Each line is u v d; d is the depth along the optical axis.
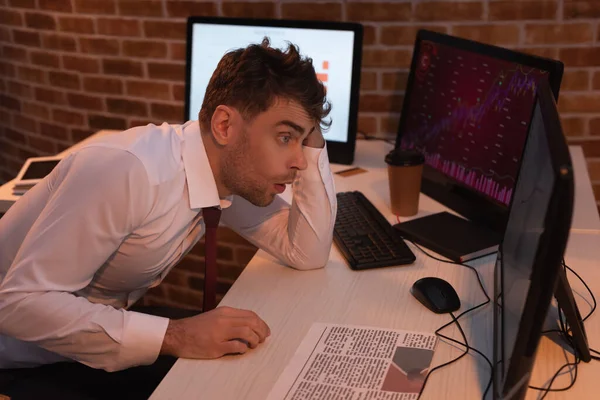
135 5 2.49
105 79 2.67
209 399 1.09
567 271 1.47
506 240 1.35
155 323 1.23
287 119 1.23
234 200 1.54
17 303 1.20
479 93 1.71
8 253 1.40
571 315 1.15
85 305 1.23
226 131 1.27
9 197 1.89
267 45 1.30
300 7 2.29
